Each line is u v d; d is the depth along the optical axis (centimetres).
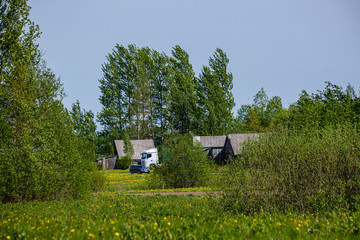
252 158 980
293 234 614
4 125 1418
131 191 2222
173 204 1318
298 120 2411
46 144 1498
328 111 2231
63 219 848
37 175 1423
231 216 884
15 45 1662
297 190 943
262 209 899
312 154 966
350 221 737
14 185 1373
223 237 566
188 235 575
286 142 1011
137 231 620
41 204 1290
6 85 1558
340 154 966
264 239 561
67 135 1611
